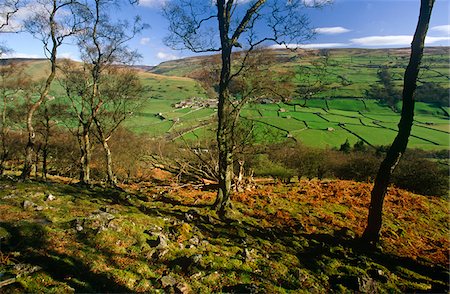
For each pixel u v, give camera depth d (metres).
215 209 13.38
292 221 13.16
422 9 9.52
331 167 43.59
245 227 11.57
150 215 11.62
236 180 20.09
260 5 11.74
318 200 17.36
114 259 7.56
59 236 8.28
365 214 15.34
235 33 12.07
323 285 7.99
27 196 11.94
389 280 8.57
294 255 9.62
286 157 39.06
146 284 6.79
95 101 25.23
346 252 10.22
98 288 6.38
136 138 41.25
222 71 12.57
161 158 27.81
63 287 6.18
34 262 6.88
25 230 8.30
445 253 11.23
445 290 8.08
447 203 19.72
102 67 22.86
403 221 14.85
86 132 23.73
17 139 37.47
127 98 25.39
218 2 12.31
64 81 23.84
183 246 8.89
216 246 9.41
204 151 22.88
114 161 38.41
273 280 7.79
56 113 28.66
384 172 10.48
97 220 9.45
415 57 9.76
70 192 14.02
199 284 7.07
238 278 7.61
